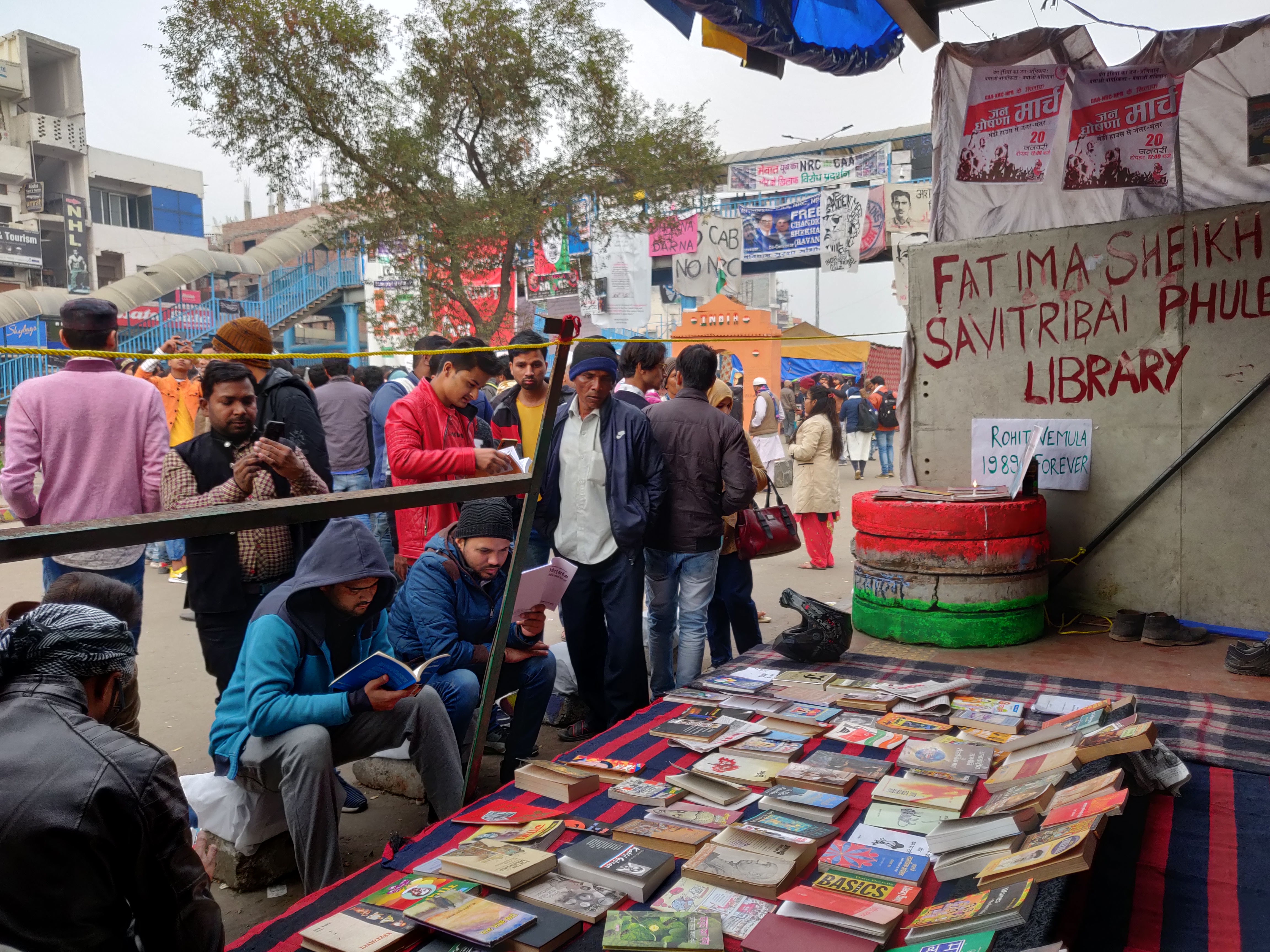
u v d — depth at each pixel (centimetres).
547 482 432
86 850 159
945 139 595
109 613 241
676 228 1747
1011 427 554
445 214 1510
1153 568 522
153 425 394
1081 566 541
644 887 232
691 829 264
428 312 1580
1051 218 602
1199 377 502
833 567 863
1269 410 485
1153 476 518
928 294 578
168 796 171
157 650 613
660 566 456
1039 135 565
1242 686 406
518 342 518
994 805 249
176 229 3541
